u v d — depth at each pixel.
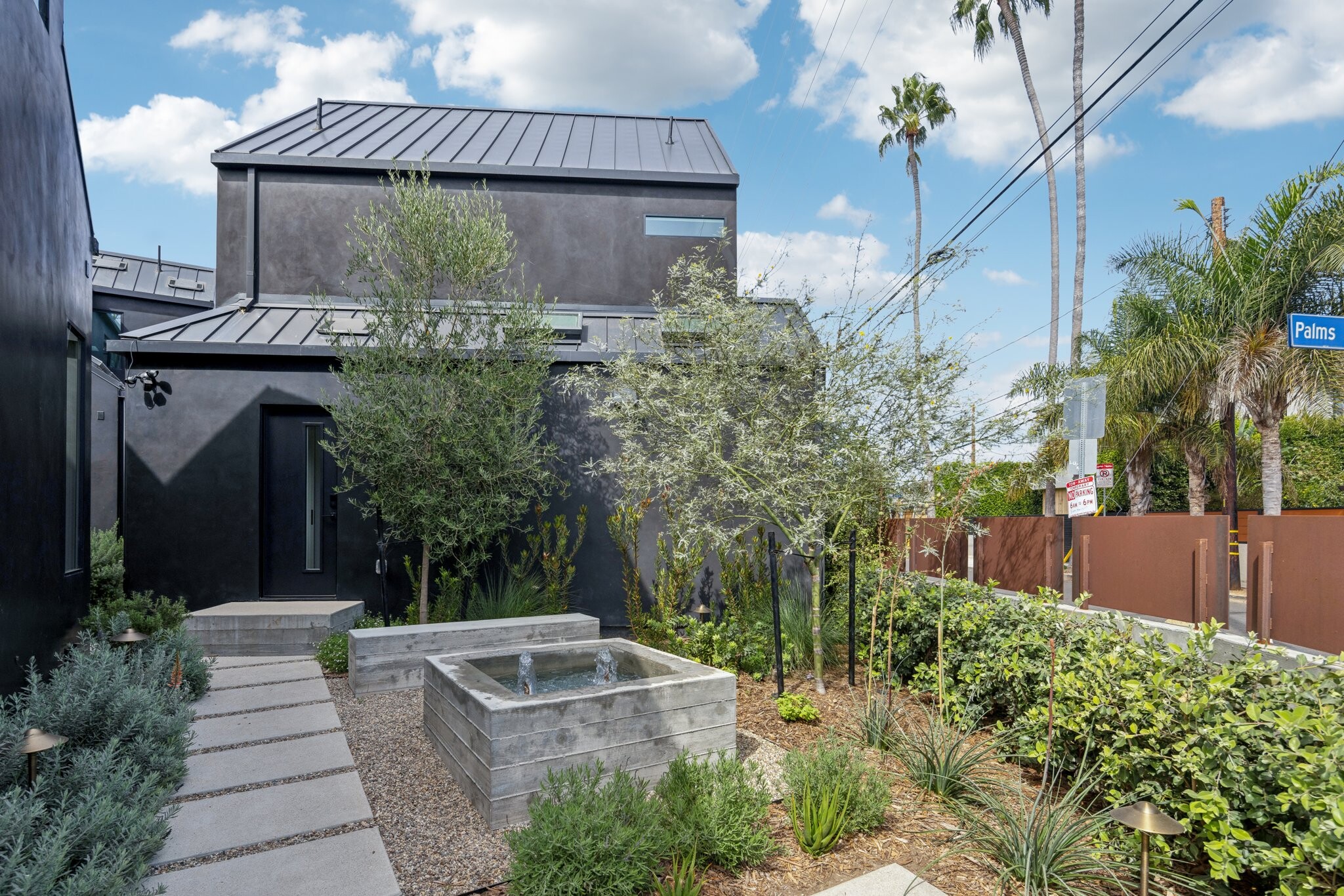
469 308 8.59
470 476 8.23
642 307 13.42
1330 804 2.56
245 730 5.49
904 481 6.64
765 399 6.80
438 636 6.80
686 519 6.66
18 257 4.97
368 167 12.58
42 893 2.55
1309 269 11.53
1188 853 3.44
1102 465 15.17
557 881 3.02
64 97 6.40
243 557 8.88
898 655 6.73
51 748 3.66
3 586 4.63
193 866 3.47
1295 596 5.53
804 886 3.38
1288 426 19.08
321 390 9.05
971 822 3.88
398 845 3.73
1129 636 4.66
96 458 12.76
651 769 4.50
